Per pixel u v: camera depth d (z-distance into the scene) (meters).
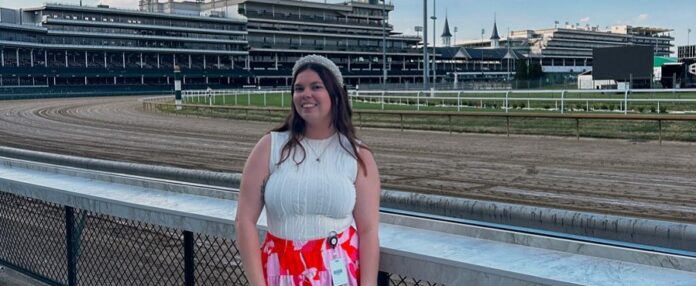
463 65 132.50
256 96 57.16
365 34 122.12
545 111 25.67
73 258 4.43
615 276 2.23
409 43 127.94
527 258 2.48
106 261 5.79
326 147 2.70
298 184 2.60
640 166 13.05
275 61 114.00
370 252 2.64
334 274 2.61
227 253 5.33
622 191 10.21
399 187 10.82
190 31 105.25
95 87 95.62
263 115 33.47
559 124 21.98
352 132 2.73
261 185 2.73
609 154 15.12
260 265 2.68
